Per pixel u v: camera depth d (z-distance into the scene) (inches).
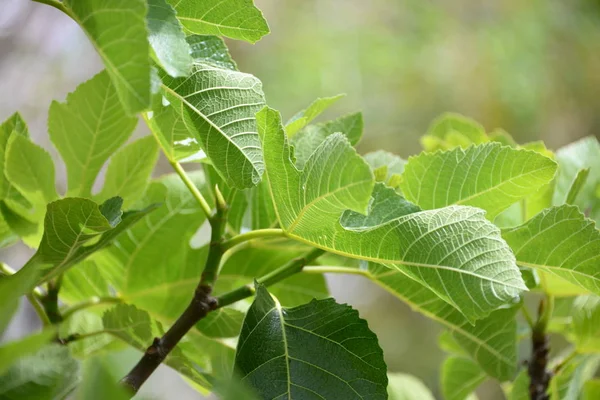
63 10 30.5
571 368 40.2
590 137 42.1
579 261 34.1
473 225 31.9
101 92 36.7
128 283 39.1
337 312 33.5
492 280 31.3
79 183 37.3
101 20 29.9
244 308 38.8
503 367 37.7
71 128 36.9
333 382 32.7
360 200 30.7
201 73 32.9
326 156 31.2
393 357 141.7
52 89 86.7
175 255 39.3
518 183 34.5
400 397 45.3
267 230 33.8
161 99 32.5
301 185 31.9
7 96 82.3
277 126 31.8
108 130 37.0
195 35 33.9
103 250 38.9
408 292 36.8
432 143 44.9
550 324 41.9
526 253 34.5
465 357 42.7
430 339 143.9
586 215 41.1
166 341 33.5
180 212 39.5
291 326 33.3
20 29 82.7
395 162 39.3
